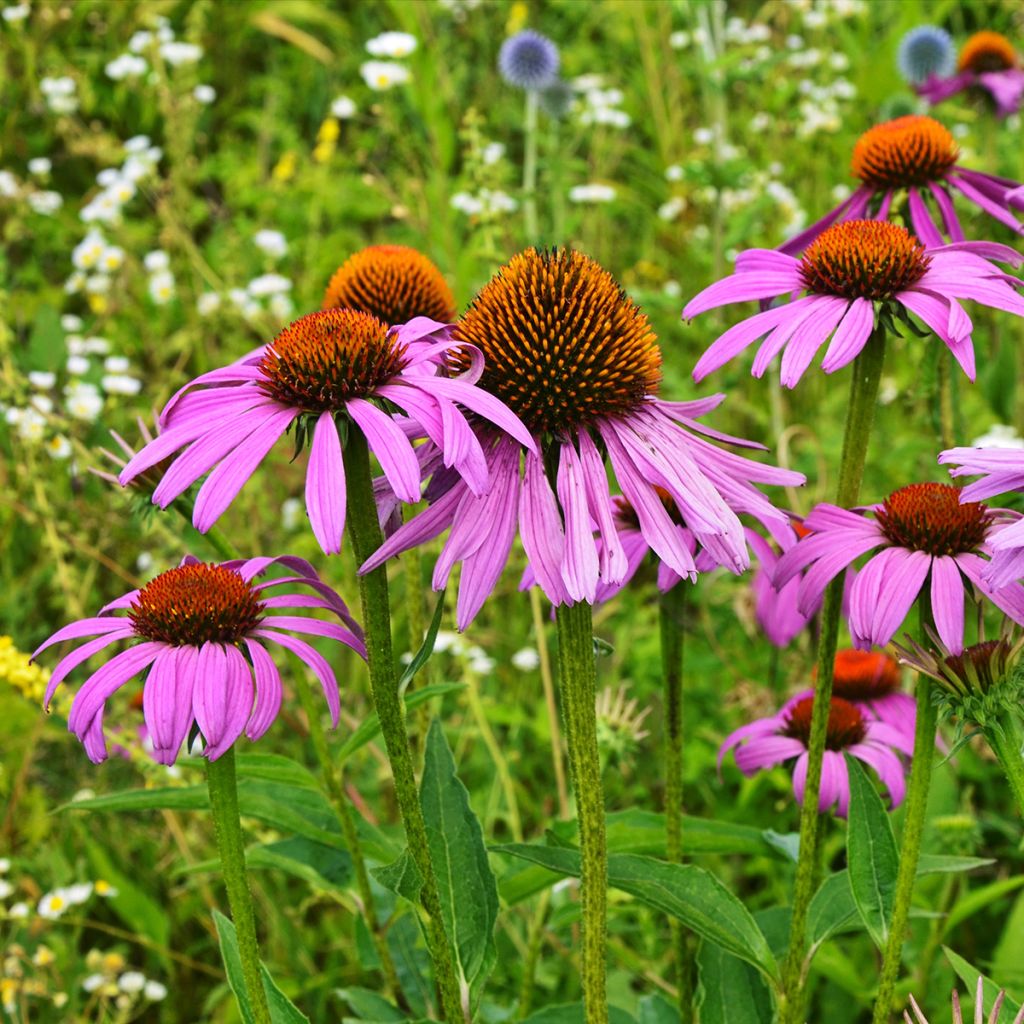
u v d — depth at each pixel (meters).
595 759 0.46
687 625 0.56
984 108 1.10
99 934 0.78
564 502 0.46
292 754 0.78
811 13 1.45
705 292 0.53
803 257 0.54
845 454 0.53
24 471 0.84
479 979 0.51
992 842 0.76
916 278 0.52
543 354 0.47
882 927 0.51
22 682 0.69
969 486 0.46
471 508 0.46
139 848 0.81
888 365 1.12
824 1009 0.68
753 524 0.63
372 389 0.46
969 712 0.47
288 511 0.90
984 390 0.81
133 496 0.58
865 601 0.49
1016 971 0.65
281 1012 0.50
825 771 0.60
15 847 0.78
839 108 1.34
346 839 0.59
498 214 0.93
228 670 0.47
